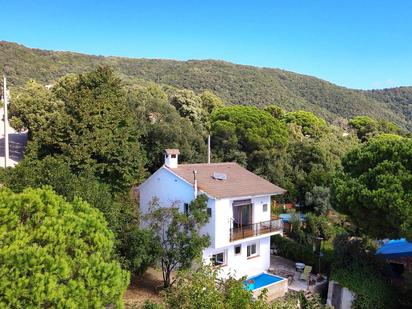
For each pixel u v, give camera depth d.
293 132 61.81
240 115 48.06
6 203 10.37
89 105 29.00
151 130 40.00
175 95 58.16
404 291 24.17
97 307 10.14
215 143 47.19
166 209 22.77
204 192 24.61
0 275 8.75
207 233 23.91
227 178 28.16
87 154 27.41
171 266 22.75
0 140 48.03
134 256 19.77
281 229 29.02
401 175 22.44
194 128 46.75
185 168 27.92
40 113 38.94
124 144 29.41
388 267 26.02
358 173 25.36
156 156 39.88
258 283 25.17
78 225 10.85
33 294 8.88
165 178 27.06
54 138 27.89
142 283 22.88
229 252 26.11
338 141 67.81
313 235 34.03
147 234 20.19
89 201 18.70
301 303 19.39
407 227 21.11
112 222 19.14
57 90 41.81
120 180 29.45
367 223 23.83
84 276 10.14
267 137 47.19
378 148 24.75
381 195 22.00
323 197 41.16
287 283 25.48
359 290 23.28
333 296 24.88
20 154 41.53
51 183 18.78
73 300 9.64
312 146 49.88
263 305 11.77
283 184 44.69
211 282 12.27
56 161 20.98
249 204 27.31
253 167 46.38
